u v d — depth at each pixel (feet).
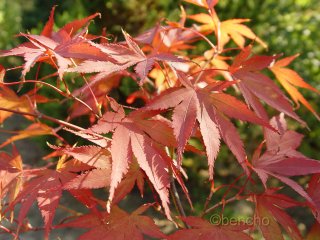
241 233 0.95
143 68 0.87
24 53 0.89
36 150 4.18
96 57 0.90
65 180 0.95
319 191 1.03
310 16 3.72
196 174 3.37
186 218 0.99
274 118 1.15
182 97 0.91
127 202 3.37
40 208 0.90
